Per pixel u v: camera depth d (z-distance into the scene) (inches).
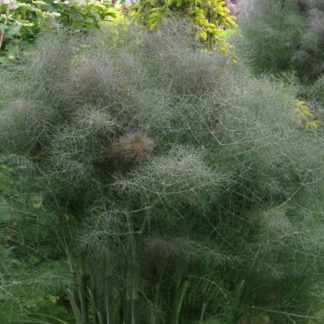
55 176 83.7
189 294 95.3
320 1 215.8
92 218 84.4
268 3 212.7
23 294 92.5
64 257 99.0
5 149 87.2
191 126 89.4
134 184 78.7
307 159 94.4
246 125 88.7
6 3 133.4
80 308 97.1
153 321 89.7
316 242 91.7
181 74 92.4
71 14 139.7
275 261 92.9
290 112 100.4
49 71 87.7
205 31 140.6
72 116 84.7
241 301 96.8
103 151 82.0
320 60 202.4
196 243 87.5
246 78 104.0
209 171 81.7
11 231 100.1
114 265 87.0
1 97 91.1
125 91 84.9
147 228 86.5
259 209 90.4
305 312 99.8
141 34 106.1
